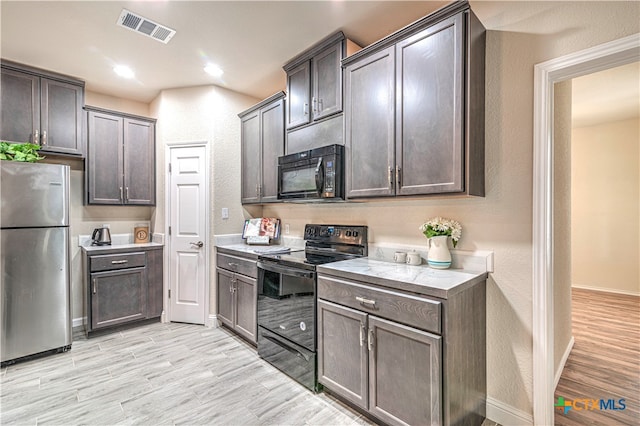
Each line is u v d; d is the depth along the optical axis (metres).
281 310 2.41
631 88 3.37
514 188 1.81
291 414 1.92
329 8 2.13
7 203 2.51
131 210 3.78
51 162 3.22
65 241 2.79
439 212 2.14
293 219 3.36
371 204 2.57
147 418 1.88
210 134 3.46
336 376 1.97
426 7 2.11
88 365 2.53
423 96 1.83
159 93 3.62
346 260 2.38
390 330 1.67
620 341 3.02
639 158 4.55
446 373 1.49
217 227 3.48
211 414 1.92
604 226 4.82
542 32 1.72
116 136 3.42
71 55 2.74
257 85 3.46
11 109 2.79
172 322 3.55
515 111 1.81
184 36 2.47
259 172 3.28
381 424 1.82
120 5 2.09
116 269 3.23
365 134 2.14
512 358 1.82
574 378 2.35
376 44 2.06
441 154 1.75
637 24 1.46
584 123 4.78
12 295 2.53
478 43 1.81
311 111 2.64
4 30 2.35
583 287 5.01
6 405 2.00
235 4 2.09
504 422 1.84
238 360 2.62
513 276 1.82
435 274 1.83
